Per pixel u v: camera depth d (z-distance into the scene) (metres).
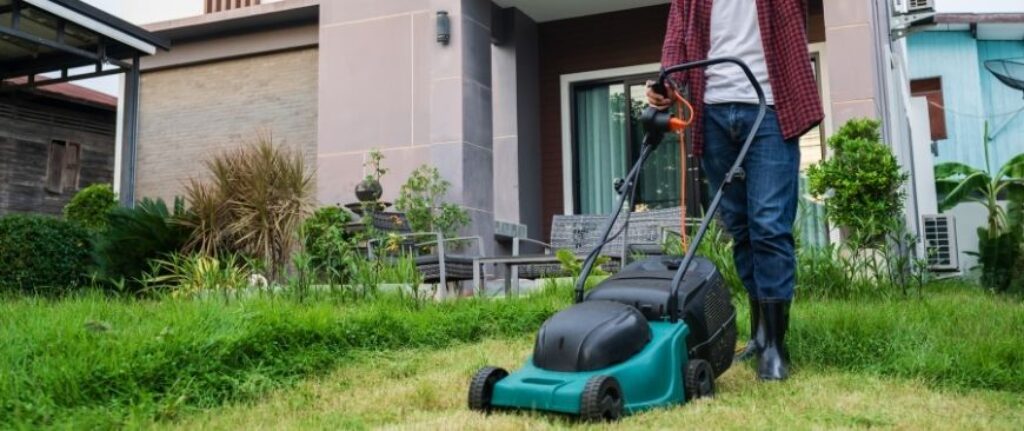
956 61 17.67
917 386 3.23
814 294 5.41
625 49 9.76
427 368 3.82
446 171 8.38
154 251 7.25
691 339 2.99
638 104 9.73
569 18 10.00
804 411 2.81
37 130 17.19
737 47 3.48
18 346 3.27
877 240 6.11
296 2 10.40
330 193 9.31
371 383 3.54
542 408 2.62
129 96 9.41
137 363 3.13
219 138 11.08
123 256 7.24
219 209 7.20
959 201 13.88
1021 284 8.87
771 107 3.41
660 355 2.78
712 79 3.50
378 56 9.27
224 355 3.43
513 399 2.69
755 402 2.91
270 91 10.88
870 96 6.97
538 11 9.74
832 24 7.12
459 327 4.63
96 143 18.09
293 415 2.99
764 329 3.40
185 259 6.72
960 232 13.97
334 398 3.26
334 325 4.09
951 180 15.35
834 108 7.07
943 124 15.91
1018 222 12.88
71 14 8.42
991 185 13.32
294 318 4.00
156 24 11.02
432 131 8.46
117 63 9.15
